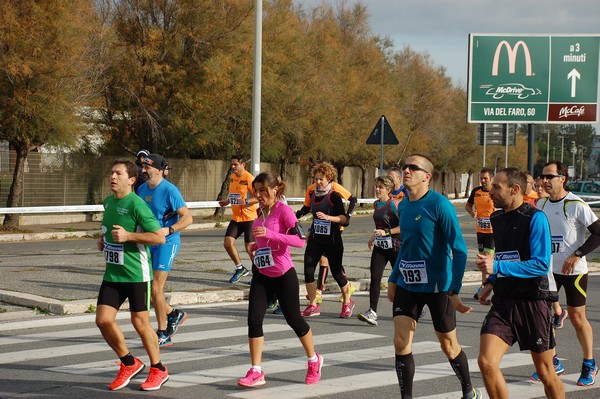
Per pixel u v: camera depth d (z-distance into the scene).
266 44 39.91
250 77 38.44
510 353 11.93
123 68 36.31
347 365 10.88
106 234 9.24
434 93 69.38
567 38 25.92
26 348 11.64
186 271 19.28
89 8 33.16
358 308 15.83
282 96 40.84
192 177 43.00
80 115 33.69
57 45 30.20
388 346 12.22
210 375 10.16
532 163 25.47
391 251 13.91
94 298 15.08
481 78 26.23
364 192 61.97
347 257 23.67
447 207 8.27
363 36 58.19
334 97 47.62
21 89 29.81
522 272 7.64
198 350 11.70
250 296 9.75
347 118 52.09
